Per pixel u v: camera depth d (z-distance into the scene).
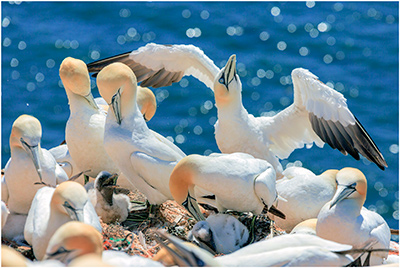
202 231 13.20
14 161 13.64
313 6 55.22
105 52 46.69
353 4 55.91
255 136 16.84
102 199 14.27
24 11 51.75
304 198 15.15
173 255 10.94
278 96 41.44
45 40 47.50
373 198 32.44
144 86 18.53
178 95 39.00
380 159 16.33
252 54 47.22
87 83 15.46
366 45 49.28
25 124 13.62
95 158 15.43
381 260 13.92
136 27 50.00
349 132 16.12
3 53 45.50
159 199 14.91
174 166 14.54
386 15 54.44
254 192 14.01
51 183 13.85
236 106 16.59
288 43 48.97
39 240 12.13
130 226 14.70
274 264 11.20
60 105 39.38
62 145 16.89
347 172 14.01
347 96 42.03
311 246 11.53
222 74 16.38
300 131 17.27
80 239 10.55
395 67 46.00
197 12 51.75
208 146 35.62
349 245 12.38
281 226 15.74
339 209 13.67
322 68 45.75
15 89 40.81
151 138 14.84
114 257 11.02
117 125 14.77
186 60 17.94
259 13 52.88
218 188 13.85
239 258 11.29
